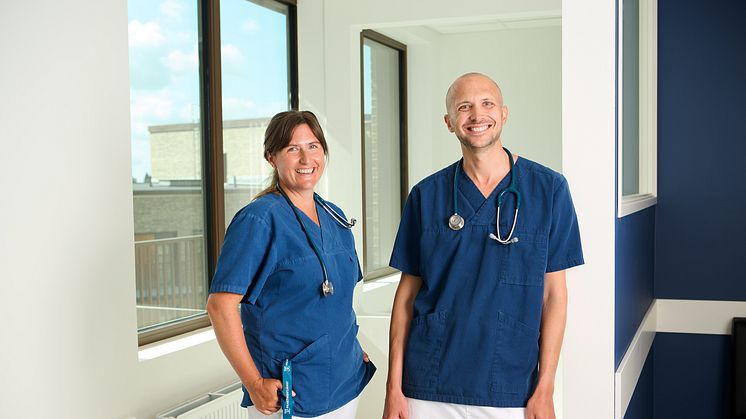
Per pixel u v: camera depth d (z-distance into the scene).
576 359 2.11
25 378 2.19
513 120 5.14
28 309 2.19
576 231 1.87
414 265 2.01
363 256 4.36
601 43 2.06
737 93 3.54
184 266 3.38
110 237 2.47
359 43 4.25
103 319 2.45
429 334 1.90
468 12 3.93
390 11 4.05
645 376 3.15
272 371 1.96
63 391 2.31
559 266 1.85
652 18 3.55
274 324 1.95
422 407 1.92
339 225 2.15
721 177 3.57
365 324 4.16
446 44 5.18
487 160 1.87
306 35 4.19
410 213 2.01
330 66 4.17
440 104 5.17
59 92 2.28
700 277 3.61
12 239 2.14
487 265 1.85
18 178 2.15
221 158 3.55
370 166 4.67
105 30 2.43
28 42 2.18
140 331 3.09
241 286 1.90
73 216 2.33
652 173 3.59
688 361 3.64
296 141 1.98
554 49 5.01
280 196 2.02
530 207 1.84
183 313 3.37
